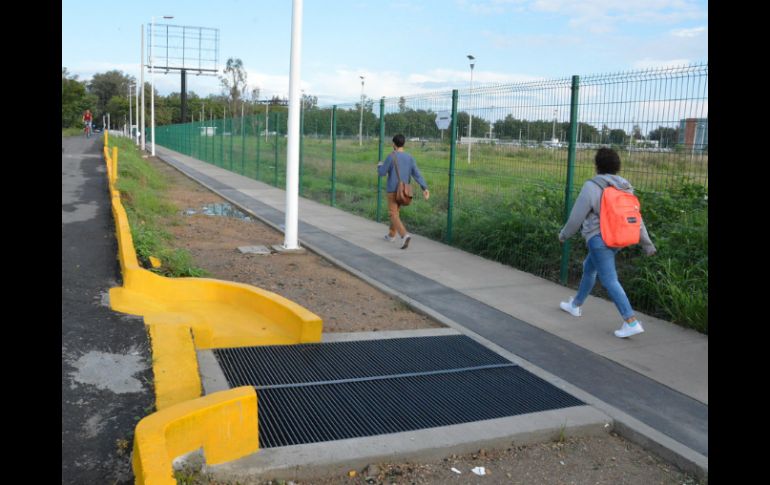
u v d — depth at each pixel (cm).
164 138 6000
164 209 1345
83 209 1088
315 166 1706
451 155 1041
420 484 357
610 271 598
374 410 434
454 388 480
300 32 927
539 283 806
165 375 432
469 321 649
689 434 418
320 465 355
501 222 936
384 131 1298
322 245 1034
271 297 616
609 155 600
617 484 372
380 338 588
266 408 429
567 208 792
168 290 646
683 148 677
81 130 6669
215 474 336
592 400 463
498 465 384
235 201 1605
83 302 572
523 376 508
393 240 1074
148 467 302
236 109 7306
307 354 535
